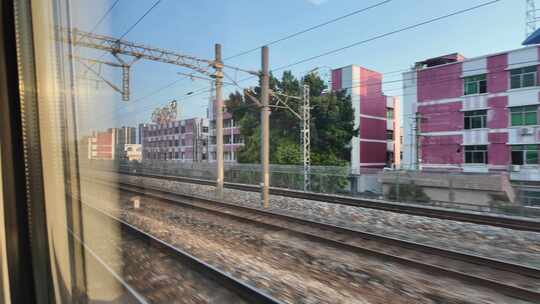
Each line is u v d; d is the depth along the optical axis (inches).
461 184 526.0
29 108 68.8
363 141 1355.8
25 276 67.0
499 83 908.0
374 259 237.1
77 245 80.8
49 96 72.6
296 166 703.1
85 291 84.0
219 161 503.5
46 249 70.9
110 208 97.5
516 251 271.7
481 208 482.0
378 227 353.1
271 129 970.7
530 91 852.6
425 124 1069.8
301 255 245.4
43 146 70.9
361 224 365.7
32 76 69.2
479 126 953.5
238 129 906.1
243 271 213.8
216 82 446.9
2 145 63.7
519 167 840.3
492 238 307.1
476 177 517.7
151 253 193.5
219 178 501.0
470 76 968.3
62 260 75.4
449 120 1015.0
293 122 981.8
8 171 64.4
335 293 184.9
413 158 1099.3
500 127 906.7
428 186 564.4
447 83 1018.1
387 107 1536.7
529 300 175.5
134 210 315.6
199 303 153.9
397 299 179.3
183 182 529.7
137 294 133.9
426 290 188.7
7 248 63.9
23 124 67.2
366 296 181.9
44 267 70.4
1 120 63.7
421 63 1136.8
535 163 842.8
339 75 1352.1
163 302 145.9
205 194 493.4
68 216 77.8
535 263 240.2
